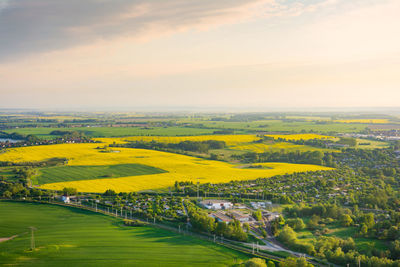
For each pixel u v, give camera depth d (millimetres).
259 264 111375
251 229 155875
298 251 133125
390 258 124250
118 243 136125
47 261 119188
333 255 123062
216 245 136750
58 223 160500
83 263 118000
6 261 118875
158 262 119438
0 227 153625
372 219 156375
